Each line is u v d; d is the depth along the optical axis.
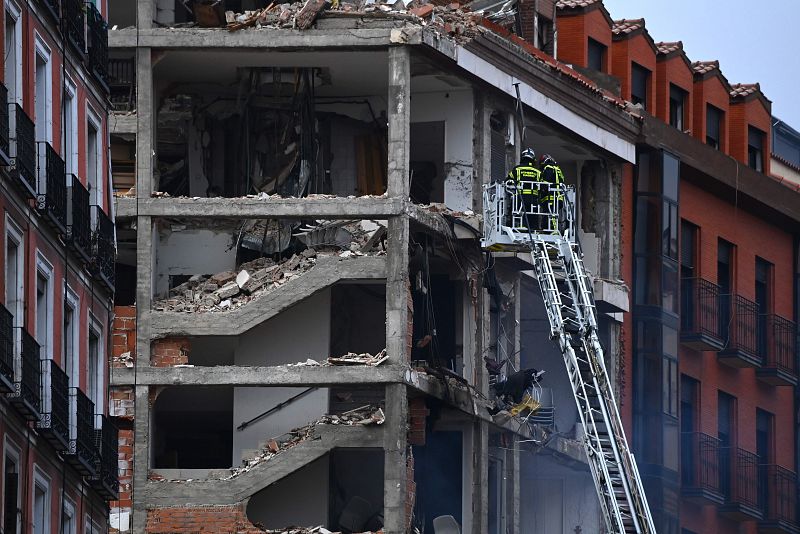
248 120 112.50
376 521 109.50
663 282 125.69
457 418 111.25
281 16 110.00
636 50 127.06
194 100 113.25
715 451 130.38
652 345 125.19
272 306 108.75
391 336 108.00
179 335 108.56
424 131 114.69
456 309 113.25
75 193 81.88
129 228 110.00
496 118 114.81
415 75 112.12
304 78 112.12
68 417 80.56
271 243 111.12
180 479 107.31
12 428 75.31
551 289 105.38
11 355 74.56
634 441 124.62
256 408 109.25
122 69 111.25
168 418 113.56
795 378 138.75
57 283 80.88
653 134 125.19
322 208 109.06
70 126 83.25
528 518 120.12
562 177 107.06
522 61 114.62
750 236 137.00
